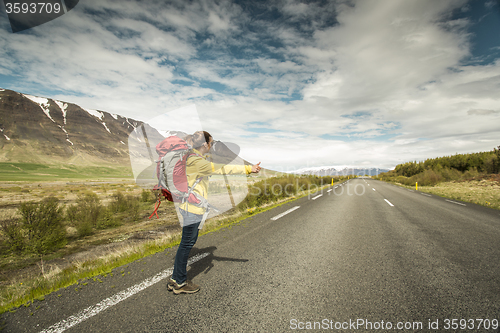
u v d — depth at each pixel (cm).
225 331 173
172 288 232
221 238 421
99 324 184
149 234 607
